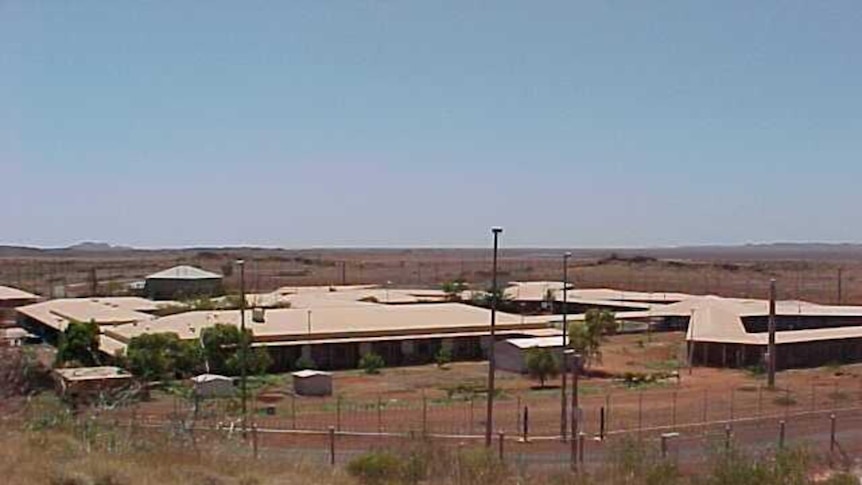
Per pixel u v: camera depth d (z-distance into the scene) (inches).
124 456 557.9
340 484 578.2
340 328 2319.1
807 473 763.4
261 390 1790.1
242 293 1748.3
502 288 3735.2
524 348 2103.8
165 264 7337.6
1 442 553.0
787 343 2249.0
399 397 1720.0
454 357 2396.7
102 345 2017.7
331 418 1412.4
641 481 676.7
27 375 989.8
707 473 698.8
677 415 1428.4
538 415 1448.1
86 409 948.6
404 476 633.6
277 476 560.1
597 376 2022.6
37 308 2942.9
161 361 1813.5
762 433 1205.7
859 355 2393.0
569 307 3435.0
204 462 577.6
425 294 3676.2
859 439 1149.7
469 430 1279.5
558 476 684.7
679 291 4544.8
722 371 2129.7
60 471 480.7
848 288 4921.3
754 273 6456.7
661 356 2374.5
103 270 6441.9
